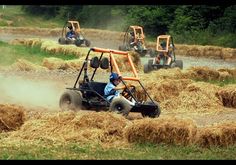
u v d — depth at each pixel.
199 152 21.97
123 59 53.81
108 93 29.03
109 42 101.94
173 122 22.98
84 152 21.28
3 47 68.19
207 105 32.66
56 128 23.58
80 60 53.16
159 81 34.91
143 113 28.80
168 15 106.06
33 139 22.84
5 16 140.50
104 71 50.66
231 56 78.94
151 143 22.78
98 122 23.92
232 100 34.06
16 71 48.03
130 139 22.98
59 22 137.38
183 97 32.94
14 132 23.61
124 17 119.50
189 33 96.75
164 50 52.06
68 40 78.81
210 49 80.88
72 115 24.31
